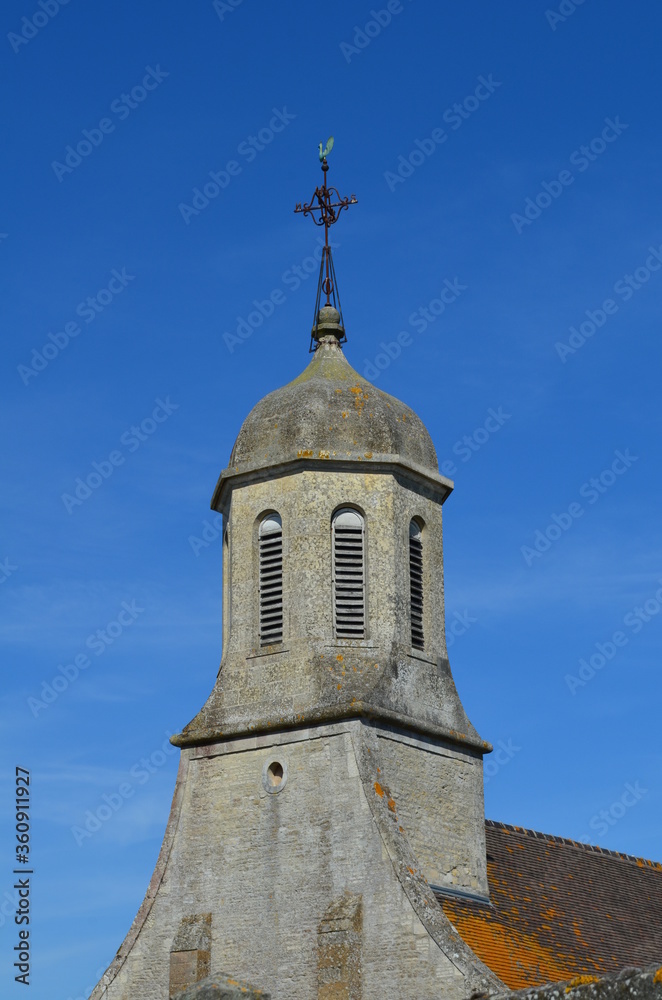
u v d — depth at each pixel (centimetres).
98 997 3656
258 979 3519
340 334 4216
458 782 3831
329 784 3591
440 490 4028
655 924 4244
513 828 4225
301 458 3834
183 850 3731
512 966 3512
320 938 3431
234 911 3609
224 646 3928
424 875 3619
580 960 3747
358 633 3781
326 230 4303
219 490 4022
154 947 3666
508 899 3856
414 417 4062
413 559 3944
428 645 3891
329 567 3800
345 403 3947
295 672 3725
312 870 3538
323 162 4341
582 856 4362
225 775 3747
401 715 3688
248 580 3878
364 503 3850
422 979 3281
